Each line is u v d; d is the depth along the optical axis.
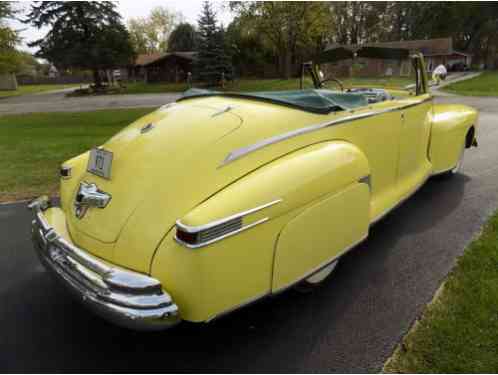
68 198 2.49
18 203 4.57
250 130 2.16
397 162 3.37
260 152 2.10
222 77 31.84
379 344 2.16
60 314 2.52
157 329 1.75
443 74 4.45
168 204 1.90
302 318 2.40
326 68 4.30
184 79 44.62
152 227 1.87
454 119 4.41
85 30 34.47
